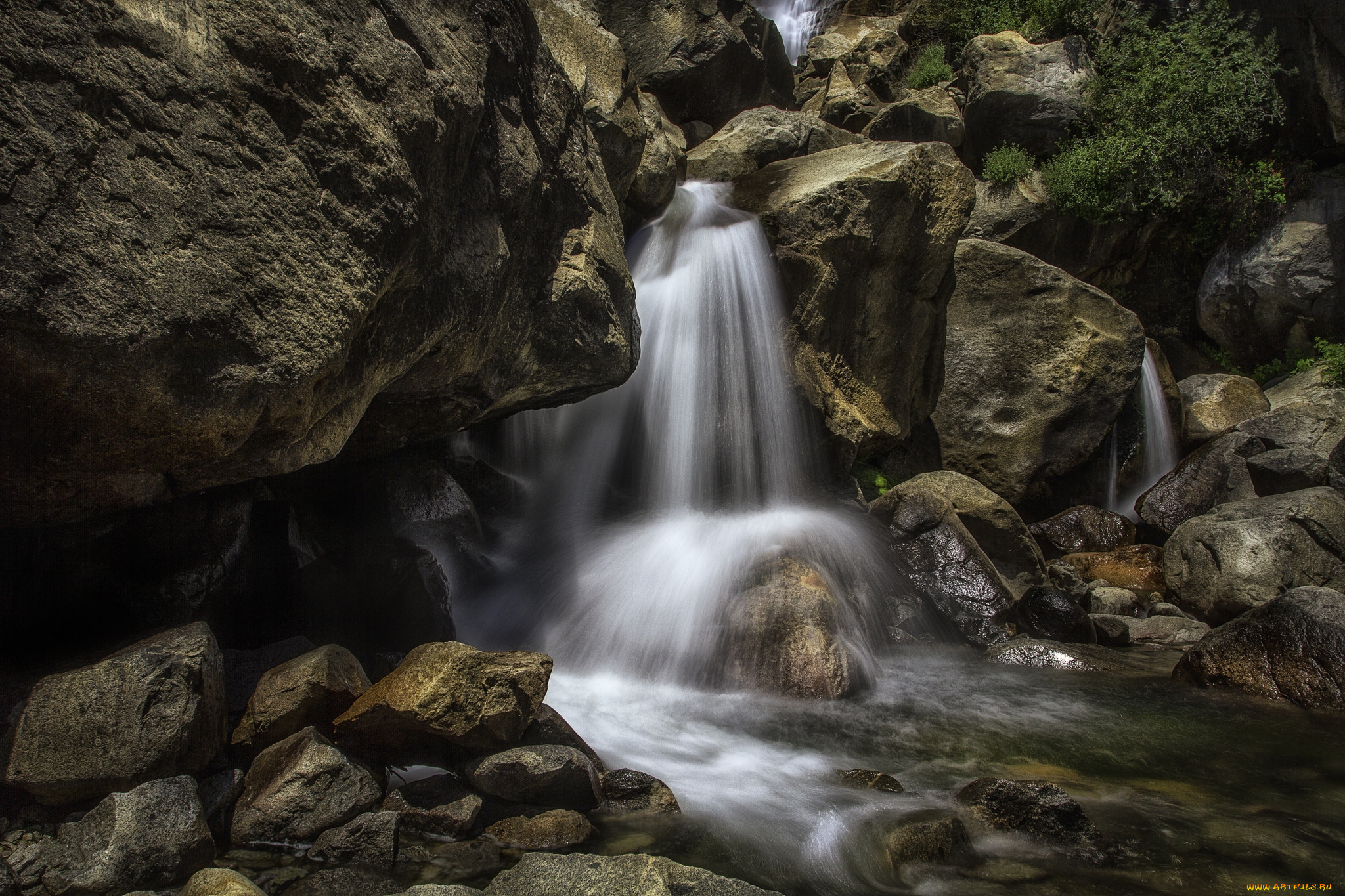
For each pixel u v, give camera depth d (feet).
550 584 22.17
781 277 27.81
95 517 13.03
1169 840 12.76
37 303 8.02
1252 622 21.63
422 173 12.32
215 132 9.50
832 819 12.85
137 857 9.75
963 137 50.57
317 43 10.46
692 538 24.26
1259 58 45.98
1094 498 41.11
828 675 19.47
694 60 39.14
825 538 25.20
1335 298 45.39
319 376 10.61
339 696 12.60
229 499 15.40
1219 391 43.70
